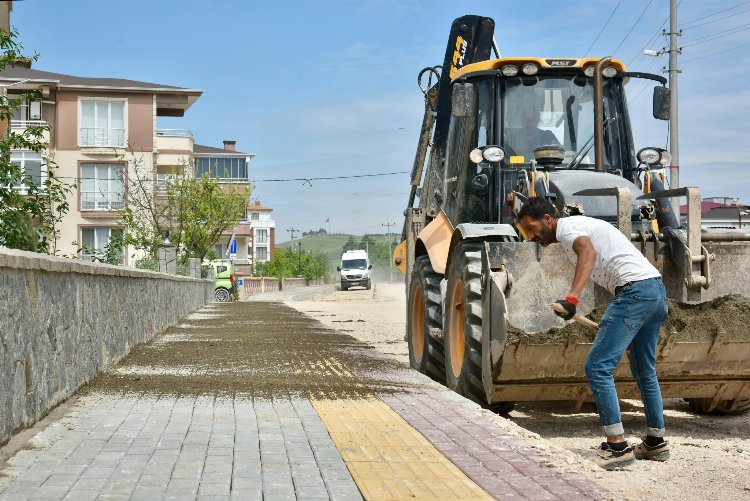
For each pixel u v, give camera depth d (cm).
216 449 525
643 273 575
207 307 2825
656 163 845
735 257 676
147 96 4597
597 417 767
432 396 746
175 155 5191
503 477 471
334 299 4084
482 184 859
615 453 559
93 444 531
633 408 816
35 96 1255
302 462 495
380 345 1482
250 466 482
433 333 892
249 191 3866
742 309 653
